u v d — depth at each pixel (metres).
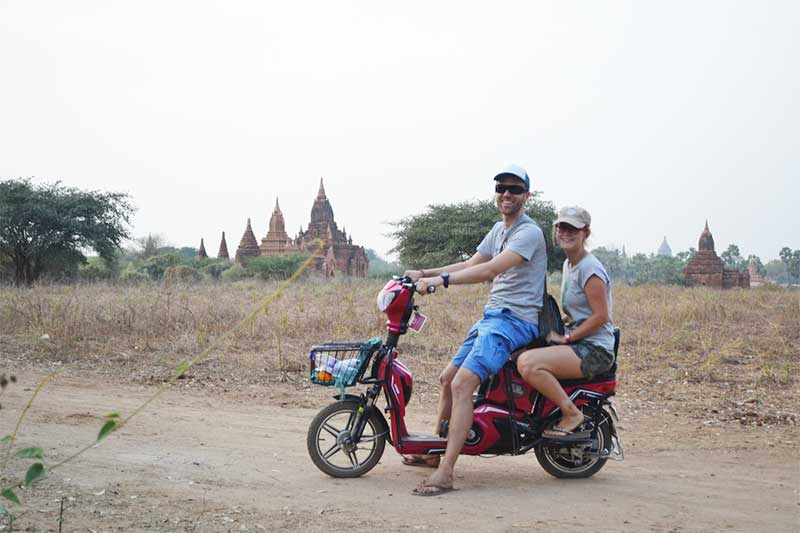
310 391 8.65
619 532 4.03
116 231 40.00
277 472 5.18
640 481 5.16
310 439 5.07
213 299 16.88
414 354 10.94
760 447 6.29
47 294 18.81
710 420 7.35
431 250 41.03
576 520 4.23
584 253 5.10
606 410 5.23
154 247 70.31
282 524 4.03
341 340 11.77
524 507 4.47
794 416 7.47
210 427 6.64
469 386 4.82
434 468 5.39
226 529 3.92
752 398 8.35
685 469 5.54
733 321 15.68
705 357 11.08
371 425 5.17
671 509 4.48
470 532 3.98
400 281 5.05
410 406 7.87
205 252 87.25
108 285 25.83
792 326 14.56
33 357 10.01
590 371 4.99
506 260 4.85
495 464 5.64
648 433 6.81
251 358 10.29
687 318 15.47
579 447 5.05
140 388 8.49
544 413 5.08
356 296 20.08
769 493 4.90
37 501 4.27
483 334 4.89
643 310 16.66
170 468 5.14
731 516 4.37
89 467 5.07
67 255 38.72
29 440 5.75
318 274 41.16
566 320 5.34
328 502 4.48
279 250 75.06
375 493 4.71
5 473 4.77
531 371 4.91
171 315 13.22
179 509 4.23
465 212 41.69
